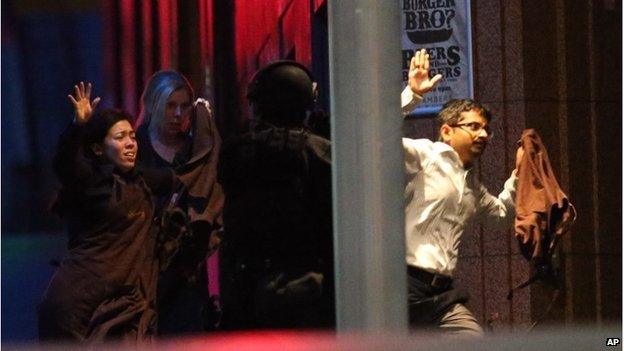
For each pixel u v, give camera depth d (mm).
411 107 18797
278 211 17156
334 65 12320
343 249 12281
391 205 12266
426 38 25438
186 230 18406
